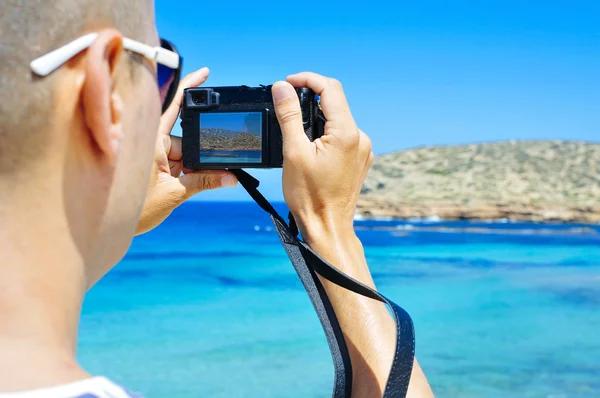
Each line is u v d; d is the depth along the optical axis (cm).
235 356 1138
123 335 1323
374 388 127
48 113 73
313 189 148
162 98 94
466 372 1063
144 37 88
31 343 72
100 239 83
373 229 7219
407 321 114
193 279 2361
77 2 74
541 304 1855
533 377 1026
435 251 4225
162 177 189
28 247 74
